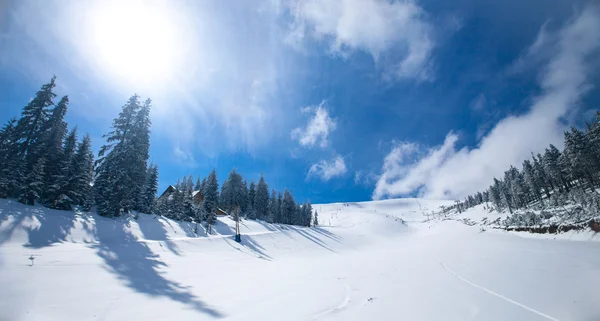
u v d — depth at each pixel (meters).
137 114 28.58
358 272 17.97
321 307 8.61
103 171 27.06
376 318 7.43
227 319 7.46
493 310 8.16
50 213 20.08
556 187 62.00
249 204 69.94
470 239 54.19
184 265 17.31
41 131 24.39
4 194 19.59
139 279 11.82
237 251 30.59
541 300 9.11
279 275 16.77
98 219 23.36
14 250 12.91
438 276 14.98
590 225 32.66
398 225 136.88
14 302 7.13
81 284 9.70
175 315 7.73
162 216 36.84
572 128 48.94
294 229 69.50
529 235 43.19
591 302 8.35
